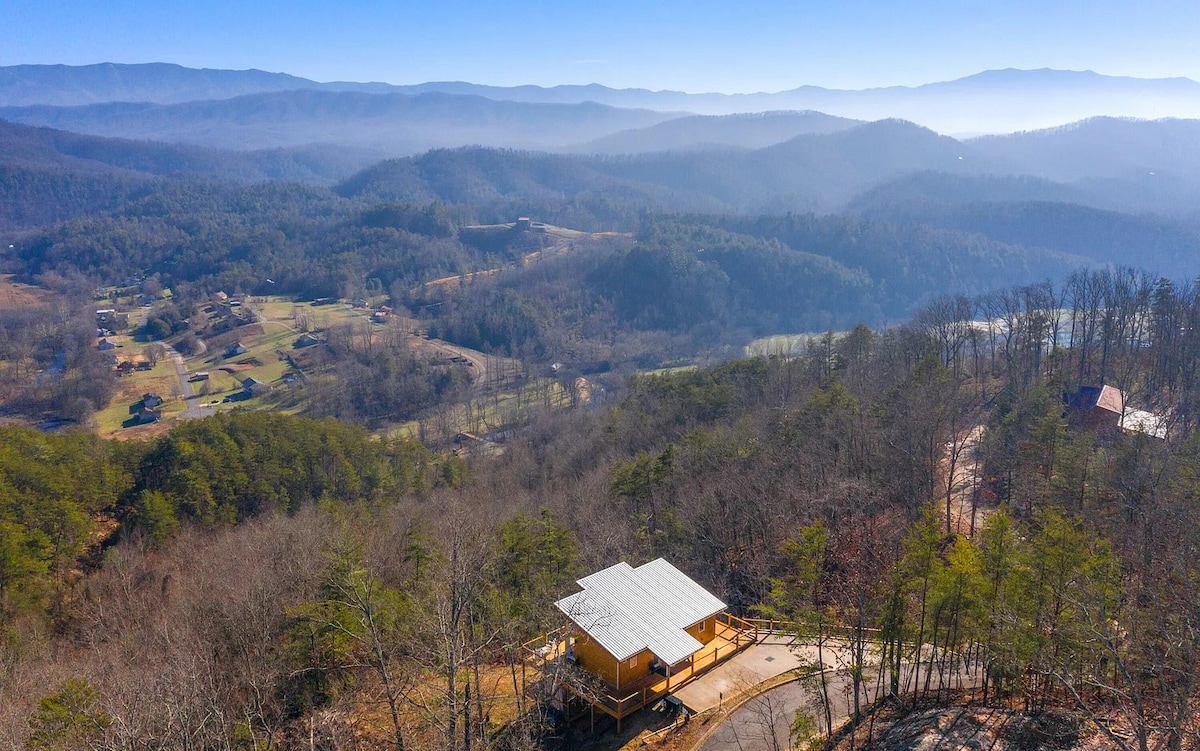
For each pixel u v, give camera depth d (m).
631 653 29.94
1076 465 43.88
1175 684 21.75
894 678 30.45
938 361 66.00
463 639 24.80
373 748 26.84
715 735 28.88
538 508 59.66
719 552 48.50
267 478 71.19
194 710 23.33
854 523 44.84
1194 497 34.84
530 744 25.44
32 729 23.00
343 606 28.45
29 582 45.22
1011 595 27.09
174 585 46.03
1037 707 27.75
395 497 75.62
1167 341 75.75
